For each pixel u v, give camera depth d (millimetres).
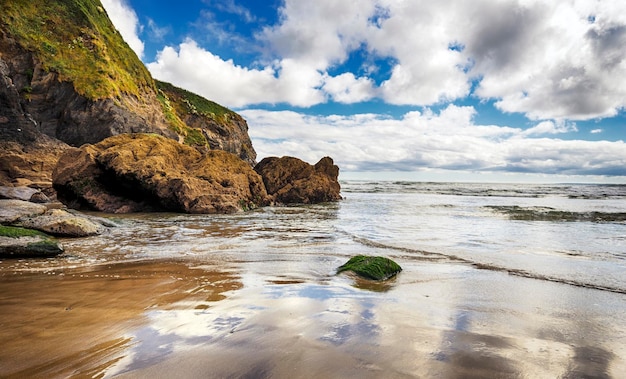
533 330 4195
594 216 19547
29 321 4188
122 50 49688
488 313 4809
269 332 3838
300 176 31672
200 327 3988
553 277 6910
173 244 10188
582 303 5352
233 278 6523
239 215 19234
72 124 36562
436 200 34750
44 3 41000
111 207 19078
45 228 10648
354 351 3391
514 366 3211
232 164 24781
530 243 10953
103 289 5660
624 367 3291
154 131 43844
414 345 3586
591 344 3820
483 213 21297
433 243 10836
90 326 4027
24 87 35250
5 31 35625
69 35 40656
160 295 5344
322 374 2932
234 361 3135
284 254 8945
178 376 2871
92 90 37406
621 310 5051
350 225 15406
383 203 29969
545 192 54031
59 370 2977
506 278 6836
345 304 4988
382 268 6887
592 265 8000
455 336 3885
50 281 6152
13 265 7359
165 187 19094
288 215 19609
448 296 5621
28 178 27281
